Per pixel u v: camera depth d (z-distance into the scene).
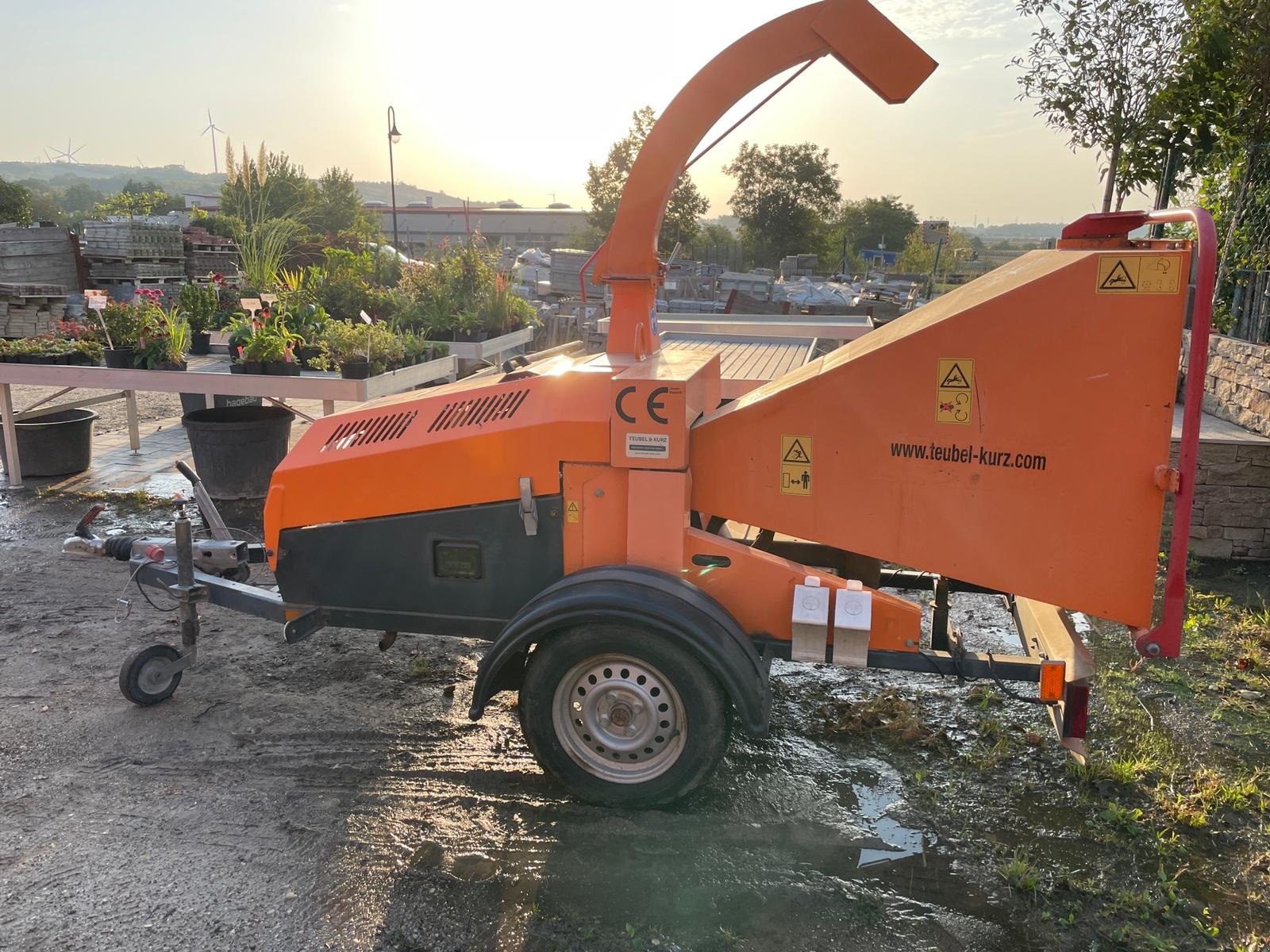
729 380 5.63
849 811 3.23
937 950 2.54
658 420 3.04
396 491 3.40
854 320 9.51
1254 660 4.40
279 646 4.70
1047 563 2.84
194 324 8.73
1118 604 2.78
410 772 3.48
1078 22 6.92
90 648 4.62
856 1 3.16
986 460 2.84
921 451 2.91
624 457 3.10
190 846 3.01
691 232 37.25
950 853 2.99
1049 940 2.59
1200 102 6.76
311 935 2.59
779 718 3.93
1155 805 3.26
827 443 3.02
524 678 3.11
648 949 2.54
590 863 2.92
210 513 4.41
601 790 3.14
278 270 12.62
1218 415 6.70
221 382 6.95
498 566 3.36
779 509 3.12
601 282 3.67
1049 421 2.75
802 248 49.00
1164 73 6.76
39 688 4.17
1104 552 2.77
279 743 3.70
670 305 18.27
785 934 2.60
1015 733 3.76
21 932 2.58
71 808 3.23
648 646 2.95
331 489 3.47
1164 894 2.78
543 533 3.29
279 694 4.14
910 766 3.54
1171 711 3.96
